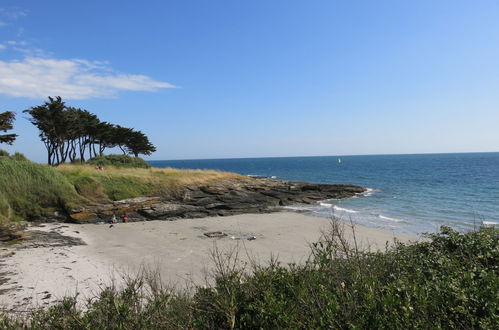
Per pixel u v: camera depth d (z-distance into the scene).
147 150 60.06
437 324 2.89
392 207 30.09
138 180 29.19
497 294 3.13
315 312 3.12
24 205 22.12
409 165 127.12
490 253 5.07
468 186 47.00
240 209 28.72
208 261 13.16
